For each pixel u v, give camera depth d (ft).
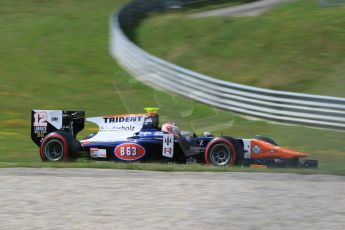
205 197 84.02
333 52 260.83
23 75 255.09
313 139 156.97
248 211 76.74
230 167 108.47
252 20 314.55
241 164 113.50
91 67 265.54
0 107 205.77
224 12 366.63
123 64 265.34
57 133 124.06
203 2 392.47
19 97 220.64
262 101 189.37
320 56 259.80
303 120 178.29
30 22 359.46
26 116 194.80
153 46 306.55
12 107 206.18
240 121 186.91
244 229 69.62
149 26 334.44
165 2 378.32
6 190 90.17
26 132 172.96
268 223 71.67
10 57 285.84
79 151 124.67
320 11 310.04
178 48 299.38
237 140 115.34
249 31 300.61
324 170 106.22
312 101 176.04
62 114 128.67
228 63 271.69
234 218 73.87
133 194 86.58
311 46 270.05
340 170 106.63
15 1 413.39
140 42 312.50
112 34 292.40
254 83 246.88
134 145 119.65
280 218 73.61
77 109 203.92
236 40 293.64
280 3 375.86
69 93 226.79
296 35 283.59
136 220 73.82
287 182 93.04
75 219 74.59
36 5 402.93
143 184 92.89
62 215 76.43
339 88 221.46
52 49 297.53
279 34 288.30
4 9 394.52
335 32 278.67
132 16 346.74
